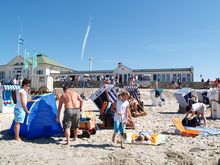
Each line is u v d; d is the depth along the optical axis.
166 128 7.87
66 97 5.78
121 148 5.38
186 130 7.11
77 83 30.72
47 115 6.42
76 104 5.77
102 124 7.85
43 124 6.31
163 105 16.50
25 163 4.34
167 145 5.74
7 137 6.25
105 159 4.59
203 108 8.20
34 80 19.47
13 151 5.02
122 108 5.55
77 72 39.12
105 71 37.78
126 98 5.59
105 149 5.30
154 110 13.49
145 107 15.16
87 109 13.17
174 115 11.28
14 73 42.06
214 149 5.43
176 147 5.57
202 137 6.59
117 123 5.55
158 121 9.42
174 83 28.92
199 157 4.86
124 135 5.91
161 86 29.31
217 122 9.23
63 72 40.00
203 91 16.20
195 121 8.02
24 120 6.30
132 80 23.44
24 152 4.96
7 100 10.94
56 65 43.41
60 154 4.87
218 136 6.75
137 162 4.48
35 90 17.19
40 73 41.22
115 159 4.59
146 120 9.69
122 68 35.97
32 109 6.27
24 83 5.96
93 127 6.69
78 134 6.62
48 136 6.38
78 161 4.45
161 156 4.86
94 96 9.40
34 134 6.15
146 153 5.03
